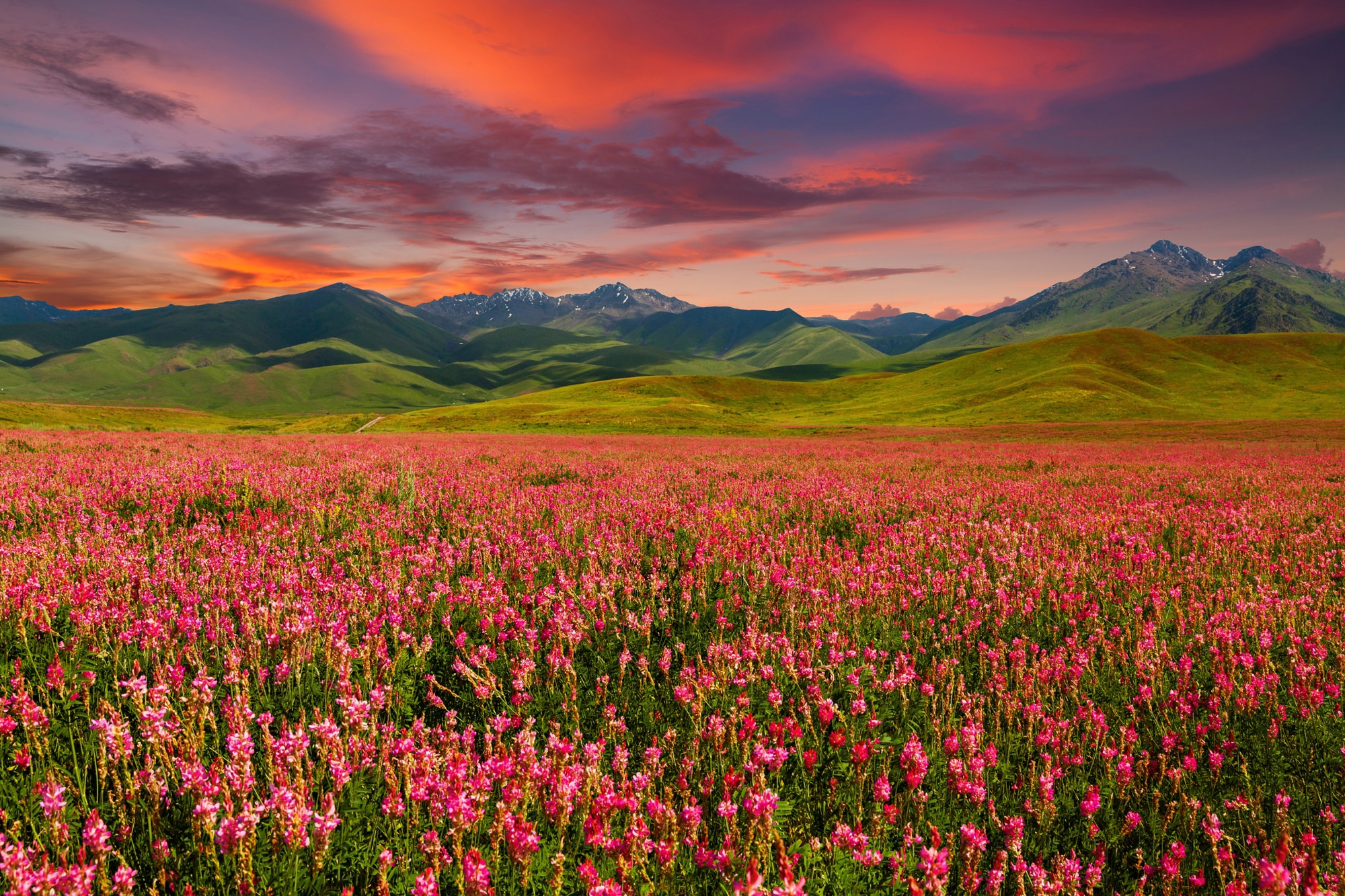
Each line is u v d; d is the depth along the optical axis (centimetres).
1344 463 2738
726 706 502
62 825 308
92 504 1155
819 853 356
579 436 6875
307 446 3247
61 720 455
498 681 543
